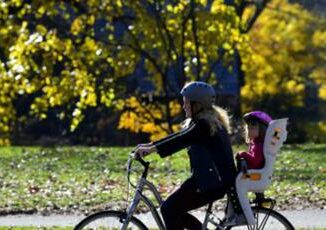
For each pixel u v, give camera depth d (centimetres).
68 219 2448
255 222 1523
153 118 6638
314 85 11731
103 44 5703
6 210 2600
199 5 5522
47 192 3011
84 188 3095
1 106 5494
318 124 9719
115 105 6031
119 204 2714
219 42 5556
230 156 1492
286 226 1589
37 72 5206
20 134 8844
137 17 5647
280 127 1527
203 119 1464
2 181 3350
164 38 5706
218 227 1524
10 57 5075
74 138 8756
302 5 9994
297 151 4481
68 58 5594
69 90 5359
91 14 5584
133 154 1491
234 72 8388
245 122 1568
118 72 5828
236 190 1500
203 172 1470
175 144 1462
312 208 2580
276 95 9456
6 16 5166
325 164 3844
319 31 9394
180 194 1491
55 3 5412
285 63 9169
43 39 5456
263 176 1518
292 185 3084
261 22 9112
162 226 1529
